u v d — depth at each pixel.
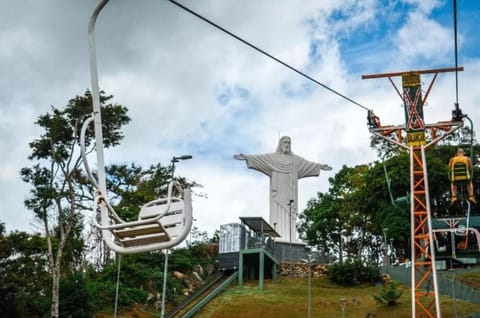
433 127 46.41
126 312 58.19
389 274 70.25
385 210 77.31
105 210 9.24
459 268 71.25
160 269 70.06
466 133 83.38
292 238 78.19
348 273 68.88
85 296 53.72
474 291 60.56
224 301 62.19
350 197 88.75
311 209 100.56
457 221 70.44
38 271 54.22
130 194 63.59
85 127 9.47
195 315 58.22
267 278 71.56
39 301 52.00
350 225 91.62
